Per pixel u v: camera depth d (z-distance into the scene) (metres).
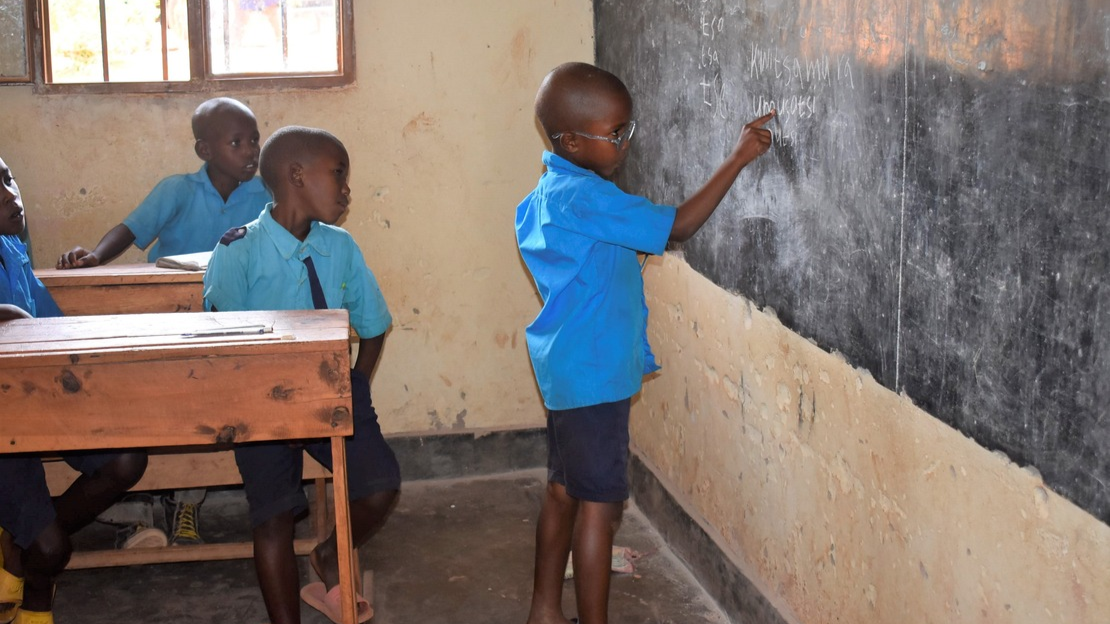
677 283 3.16
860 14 1.89
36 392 1.90
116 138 3.64
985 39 1.52
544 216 2.32
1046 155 1.39
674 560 3.22
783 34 2.23
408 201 3.86
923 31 1.69
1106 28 1.26
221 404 1.96
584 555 2.37
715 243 2.79
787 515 2.44
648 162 3.24
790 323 2.33
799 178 2.21
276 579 2.38
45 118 3.60
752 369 2.59
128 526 3.25
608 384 2.30
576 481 2.36
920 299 1.76
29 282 2.56
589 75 2.24
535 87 3.85
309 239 2.50
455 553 3.33
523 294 4.00
